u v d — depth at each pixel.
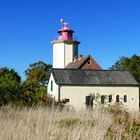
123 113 13.12
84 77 57.06
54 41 81.06
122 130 8.98
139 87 59.28
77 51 81.00
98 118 10.13
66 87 55.22
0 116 10.37
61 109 13.63
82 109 12.72
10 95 28.20
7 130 8.27
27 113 11.37
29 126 8.98
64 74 57.00
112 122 9.84
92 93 55.09
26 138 7.96
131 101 57.34
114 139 8.58
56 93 55.09
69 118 10.80
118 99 56.88
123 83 57.31
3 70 44.47
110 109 14.38
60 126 9.41
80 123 9.88
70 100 55.03
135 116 11.34
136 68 77.06
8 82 29.80
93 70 58.94
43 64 78.44
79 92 55.59
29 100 27.12
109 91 56.78
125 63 78.44
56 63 80.75
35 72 73.12
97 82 56.56
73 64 75.56
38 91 30.25
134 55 79.06
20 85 29.97
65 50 80.00
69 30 80.88
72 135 8.08
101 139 8.08
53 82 56.66
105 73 58.78
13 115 11.20
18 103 23.47
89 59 71.25
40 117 9.92
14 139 7.92
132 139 8.89
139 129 9.20
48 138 7.96
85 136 7.99
